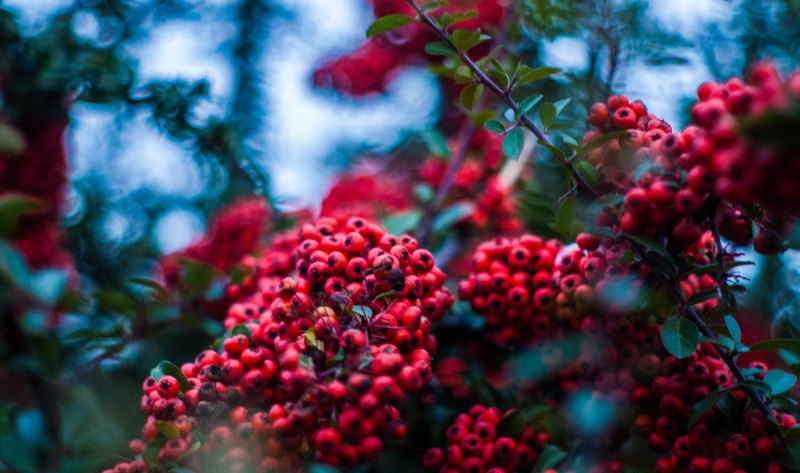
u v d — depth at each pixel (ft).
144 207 2.30
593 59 2.15
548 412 1.77
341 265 1.65
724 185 1.41
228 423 1.61
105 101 2.06
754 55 2.13
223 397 1.61
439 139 2.20
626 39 2.14
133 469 1.60
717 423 1.67
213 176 2.26
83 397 1.83
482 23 2.29
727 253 1.66
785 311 2.02
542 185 2.21
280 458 1.61
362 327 1.60
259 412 1.60
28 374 1.79
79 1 2.15
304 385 1.54
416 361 1.60
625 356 1.72
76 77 2.02
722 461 1.63
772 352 1.99
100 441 1.79
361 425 1.54
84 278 2.22
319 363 1.57
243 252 2.18
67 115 2.01
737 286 1.69
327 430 1.55
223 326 2.00
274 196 2.29
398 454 1.82
